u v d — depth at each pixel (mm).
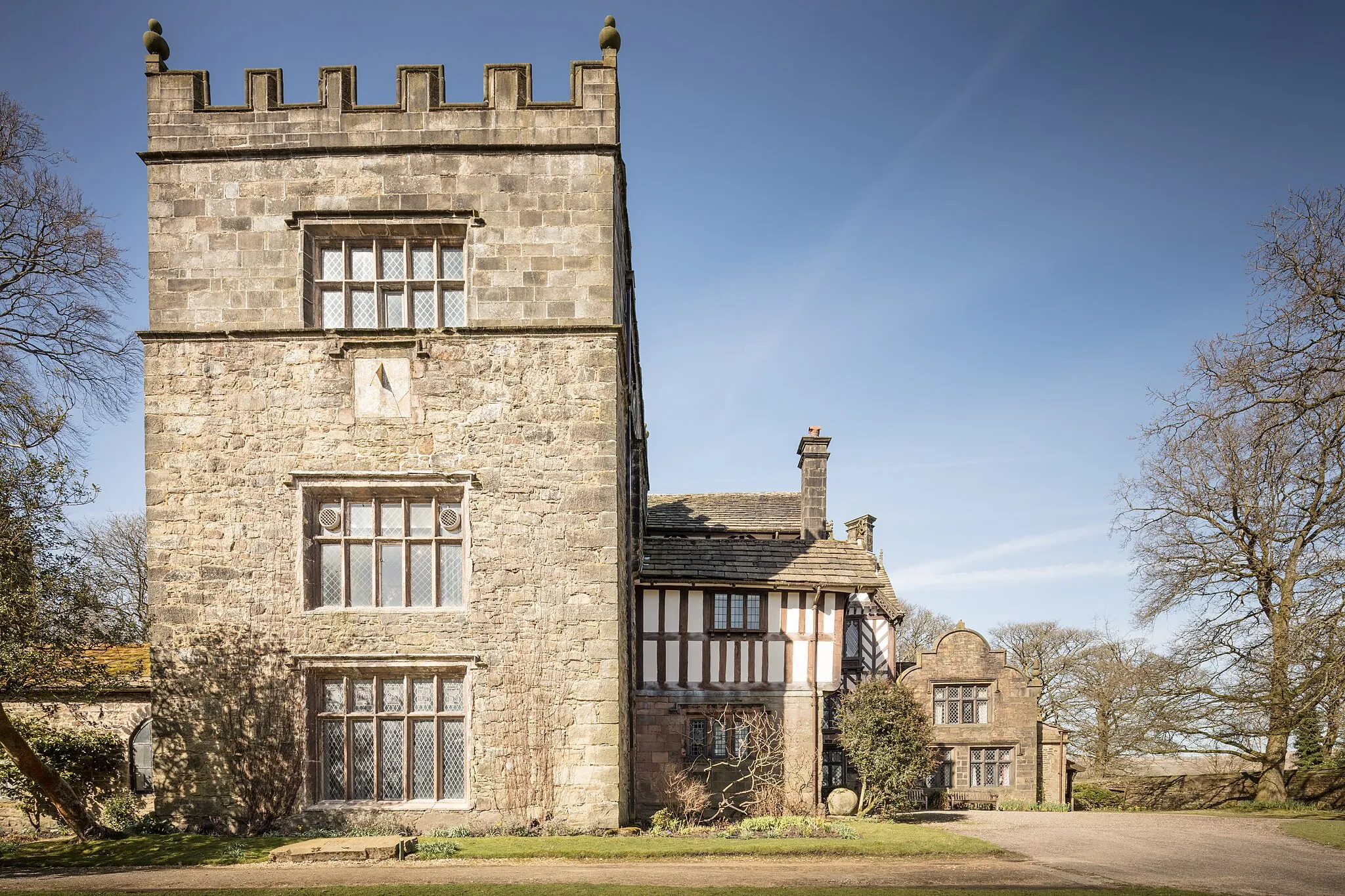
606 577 11648
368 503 11992
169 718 11430
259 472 11797
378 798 11477
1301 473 14898
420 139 12039
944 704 21141
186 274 11961
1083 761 29422
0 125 15164
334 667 11531
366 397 11906
